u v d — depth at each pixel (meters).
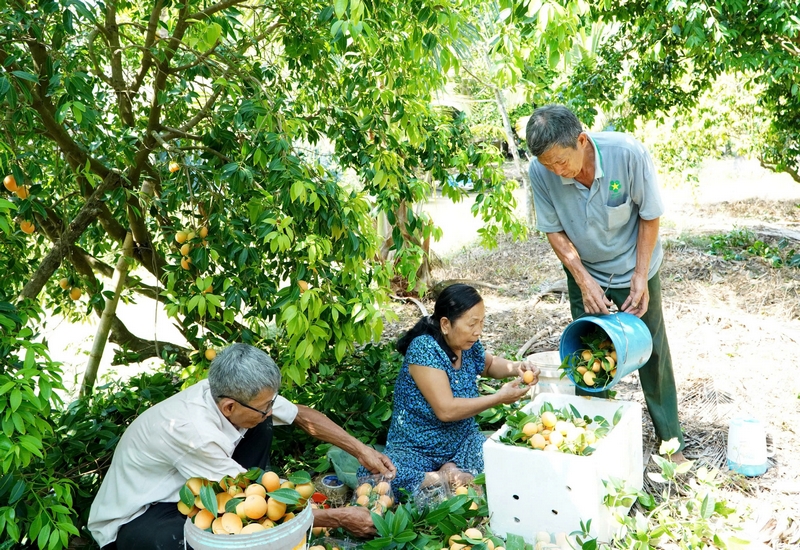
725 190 13.58
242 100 3.16
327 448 3.59
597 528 2.56
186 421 2.38
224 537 2.02
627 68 8.40
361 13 2.45
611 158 2.91
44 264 3.35
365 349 4.52
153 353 4.53
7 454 2.06
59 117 2.62
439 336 3.08
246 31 3.86
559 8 2.50
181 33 3.35
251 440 2.79
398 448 3.20
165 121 4.15
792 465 3.24
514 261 8.94
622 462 2.84
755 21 5.21
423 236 4.05
